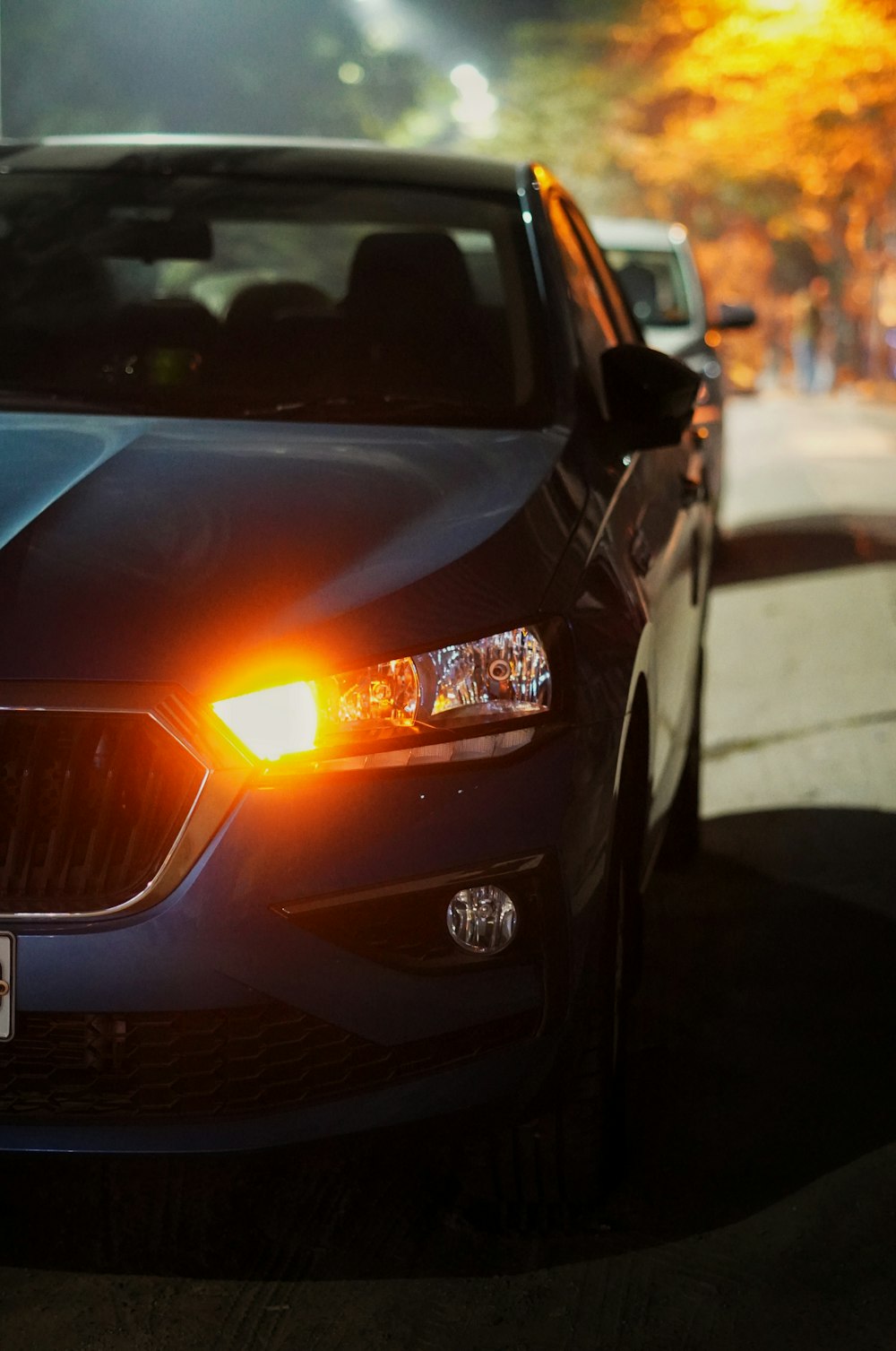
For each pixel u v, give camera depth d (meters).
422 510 3.54
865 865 5.82
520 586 3.36
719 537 13.06
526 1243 3.53
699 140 47.16
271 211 5.00
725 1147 3.94
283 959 3.05
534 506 3.65
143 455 3.74
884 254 50.41
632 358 4.36
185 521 3.40
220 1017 3.08
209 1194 3.69
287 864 3.03
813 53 39.12
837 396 49.03
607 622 3.54
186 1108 3.14
